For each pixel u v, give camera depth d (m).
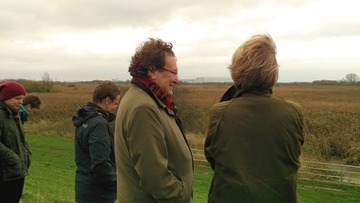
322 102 49.06
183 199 2.90
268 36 2.82
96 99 4.55
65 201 8.24
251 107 2.66
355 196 16.39
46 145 26.55
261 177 2.54
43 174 16.97
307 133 26.81
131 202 2.96
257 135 2.59
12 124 5.30
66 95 56.88
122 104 3.05
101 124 4.34
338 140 24.50
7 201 5.24
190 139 24.50
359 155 22.88
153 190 2.77
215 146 2.71
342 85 149.88
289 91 88.56
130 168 2.96
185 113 27.73
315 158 22.59
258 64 2.68
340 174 19.30
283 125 2.61
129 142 2.85
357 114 33.41
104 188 4.42
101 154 4.27
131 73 3.10
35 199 8.09
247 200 2.51
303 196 16.36
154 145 2.78
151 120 2.83
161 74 3.06
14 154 5.17
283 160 2.59
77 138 4.51
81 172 4.48
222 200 2.61
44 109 35.25
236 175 2.57
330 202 15.52
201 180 18.12
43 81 69.94
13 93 5.25
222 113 2.73
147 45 3.10
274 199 2.51
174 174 2.97
